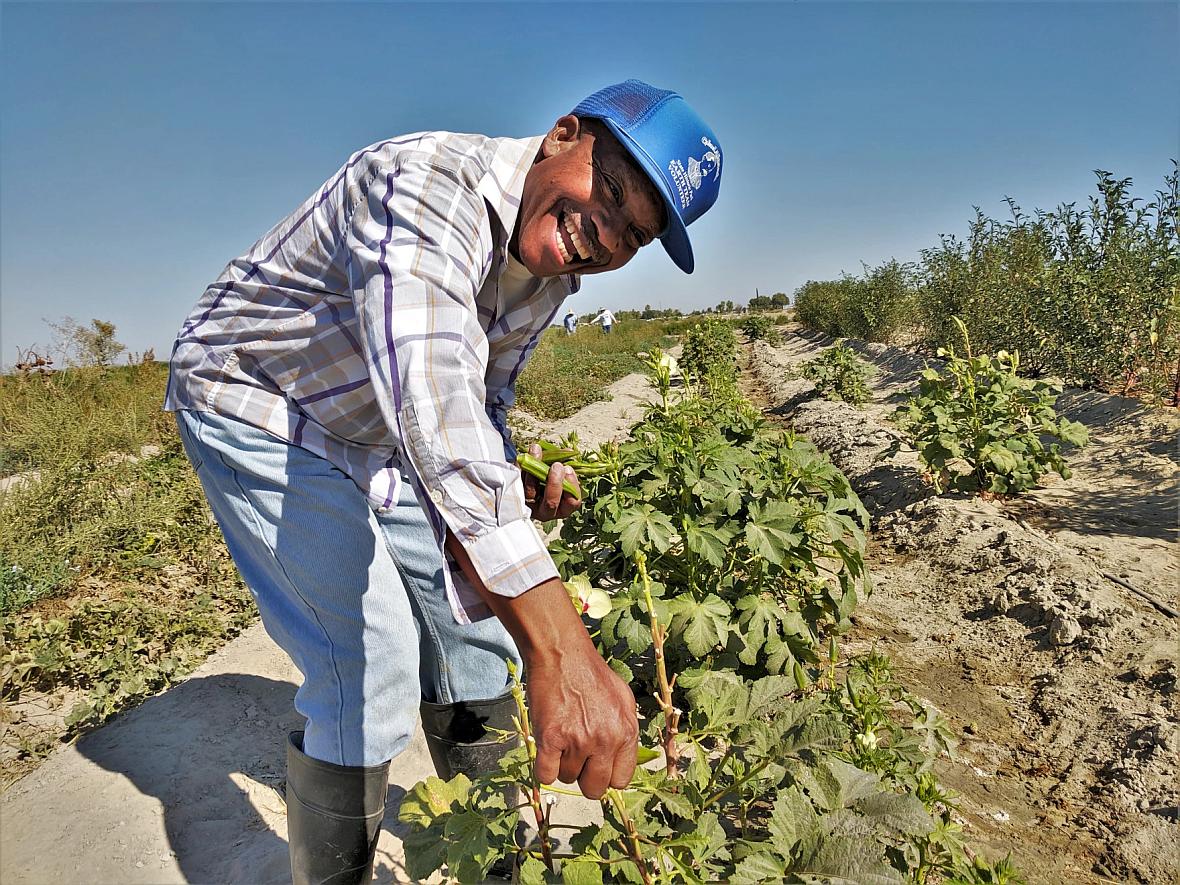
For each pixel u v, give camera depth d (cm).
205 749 265
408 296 122
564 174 145
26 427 651
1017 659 376
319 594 166
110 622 384
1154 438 689
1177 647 345
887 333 1927
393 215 131
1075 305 912
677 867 146
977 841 250
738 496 317
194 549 491
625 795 162
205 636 381
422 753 269
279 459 164
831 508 332
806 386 1465
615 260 155
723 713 174
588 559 350
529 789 173
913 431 701
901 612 441
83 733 295
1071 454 720
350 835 175
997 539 484
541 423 1259
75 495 532
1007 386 629
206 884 205
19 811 235
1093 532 523
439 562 188
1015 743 312
